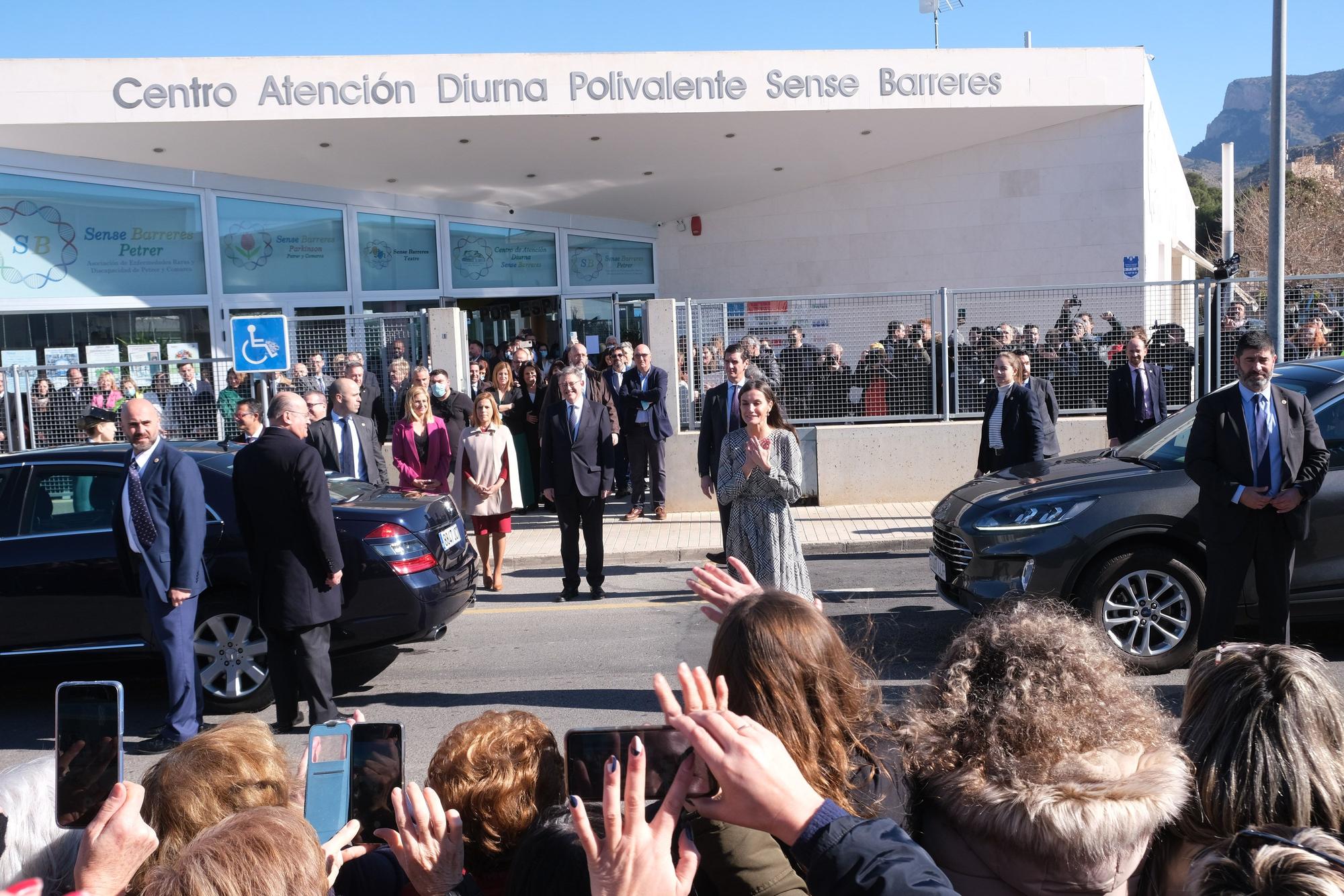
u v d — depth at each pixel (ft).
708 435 28.45
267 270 56.18
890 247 65.10
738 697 6.79
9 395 40.45
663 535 36.32
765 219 67.62
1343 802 6.97
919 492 39.50
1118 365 32.89
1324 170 177.06
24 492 20.88
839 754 6.72
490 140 52.16
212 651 20.76
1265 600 18.60
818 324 39.96
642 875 5.04
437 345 42.32
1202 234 183.93
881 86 53.31
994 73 55.16
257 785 7.82
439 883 6.73
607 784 5.10
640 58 50.34
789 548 19.24
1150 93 62.23
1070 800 5.71
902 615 25.41
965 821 6.06
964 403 39.27
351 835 7.13
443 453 32.48
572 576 28.91
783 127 54.44
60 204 50.44
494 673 22.41
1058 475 22.53
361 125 48.52
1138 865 6.41
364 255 59.21
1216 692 7.45
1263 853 5.26
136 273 52.65
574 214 67.36
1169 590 20.89
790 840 5.32
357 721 7.91
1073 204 61.21
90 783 6.57
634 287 70.08
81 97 45.75
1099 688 6.41
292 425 18.61
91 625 20.47
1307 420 18.16
